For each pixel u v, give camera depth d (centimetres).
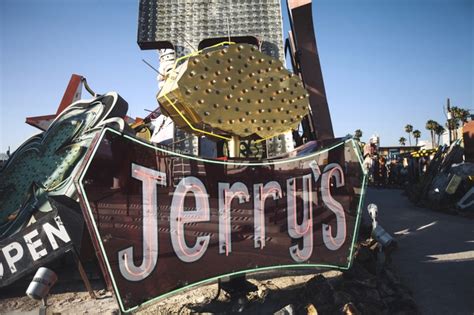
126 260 316
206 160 366
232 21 730
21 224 582
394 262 592
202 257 357
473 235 780
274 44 720
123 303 311
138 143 329
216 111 378
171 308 414
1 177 703
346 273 447
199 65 371
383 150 4522
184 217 350
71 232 391
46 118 1162
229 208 375
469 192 1105
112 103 668
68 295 489
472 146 1515
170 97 380
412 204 1402
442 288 471
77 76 1225
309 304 356
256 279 504
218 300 432
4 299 486
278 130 411
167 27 718
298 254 405
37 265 490
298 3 756
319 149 434
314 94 763
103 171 309
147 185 332
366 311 367
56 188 591
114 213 313
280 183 402
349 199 438
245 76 393
